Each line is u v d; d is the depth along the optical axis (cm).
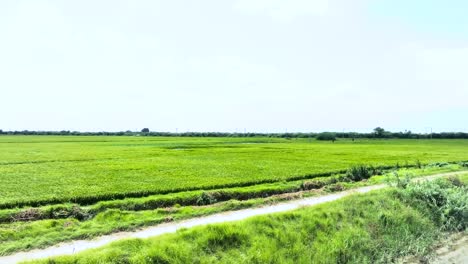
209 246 1366
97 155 5972
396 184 2486
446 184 2470
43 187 2833
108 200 2492
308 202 2372
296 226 1620
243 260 1338
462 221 2014
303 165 4628
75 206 2127
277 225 1593
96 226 1719
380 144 11994
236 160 5253
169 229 1700
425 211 2067
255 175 3600
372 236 1714
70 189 2741
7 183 3033
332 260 1482
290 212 1712
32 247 1426
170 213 2012
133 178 3353
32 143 10312
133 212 2025
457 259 1585
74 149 7581
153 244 1310
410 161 5459
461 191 2309
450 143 13525
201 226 1473
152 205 2312
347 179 3512
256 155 6231
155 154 6266
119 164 4575
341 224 1734
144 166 4350
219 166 4416
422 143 13262
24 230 1606
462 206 2062
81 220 1991
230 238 1429
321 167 4409
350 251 1557
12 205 2216
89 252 1227
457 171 4216
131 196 2597
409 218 1936
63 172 3769
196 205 2422
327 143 12494
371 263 1534
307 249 1504
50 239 1502
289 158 5706
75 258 1170
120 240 1327
